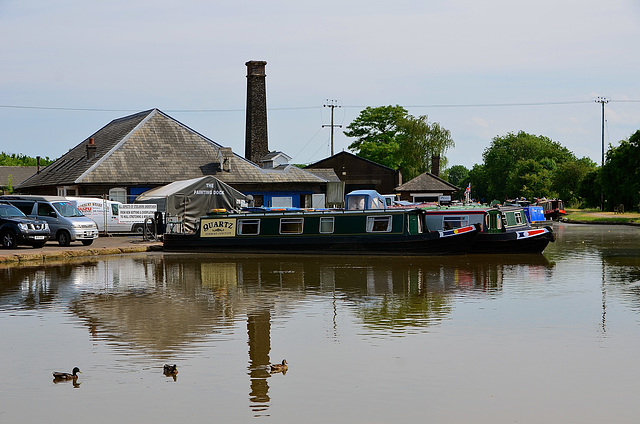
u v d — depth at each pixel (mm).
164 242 33688
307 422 9594
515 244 31594
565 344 13641
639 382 11258
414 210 30922
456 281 22391
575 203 113938
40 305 18000
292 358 12703
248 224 32625
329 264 27453
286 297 19203
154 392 10836
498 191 152500
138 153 48531
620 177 83312
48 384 11258
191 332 14797
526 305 17875
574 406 10188
